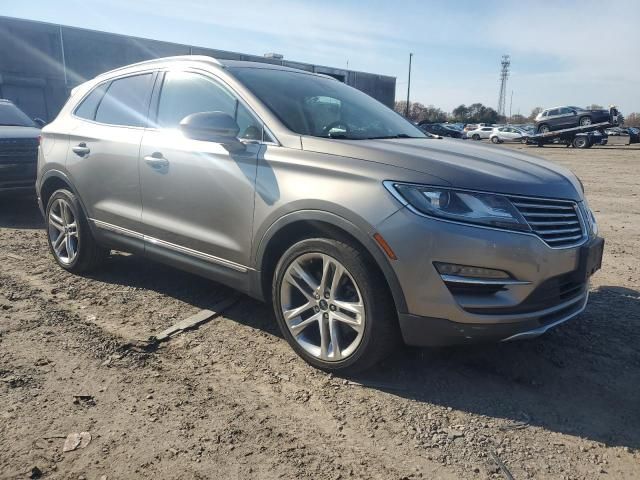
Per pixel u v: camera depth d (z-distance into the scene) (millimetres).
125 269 4949
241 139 3436
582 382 3131
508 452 2502
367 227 2779
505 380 3137
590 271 3068
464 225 2666
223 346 3484
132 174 4047
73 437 2498
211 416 2709
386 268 2758
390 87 36000
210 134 3262
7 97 21391
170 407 2771
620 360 3395
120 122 4316
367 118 3967
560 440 2602
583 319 4016
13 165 7078
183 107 3875
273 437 2561
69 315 3883
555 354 3459
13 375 3020
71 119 4781
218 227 3516
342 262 2938
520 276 2734
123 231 4215
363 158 2941
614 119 30969
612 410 2861
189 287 4516
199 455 2412
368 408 2826
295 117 3465
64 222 4785
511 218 2721
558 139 32844
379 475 2326
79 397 2818
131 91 4320
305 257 3115
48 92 22609
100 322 3785
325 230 2998
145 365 3203
